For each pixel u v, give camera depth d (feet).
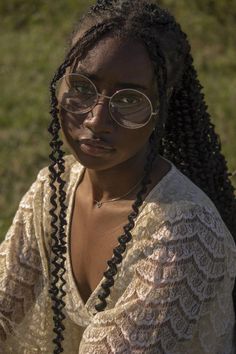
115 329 6.49
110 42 6.27
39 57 24.27
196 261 6.45
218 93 21.68
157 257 6.45
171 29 6.52
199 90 7.47
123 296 6.56
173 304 6.41
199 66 23.26
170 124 7.55
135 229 6.59
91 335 6.61
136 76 6.27
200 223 6.48
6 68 23.88
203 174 7.73
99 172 6.81
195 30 24.82
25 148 19.80
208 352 6.90
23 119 21.13
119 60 6.25
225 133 19.57
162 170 6.79
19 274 7.46
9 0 27.17
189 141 7.57
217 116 20.40
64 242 7.03
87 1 26.76
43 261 7.34
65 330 7.23
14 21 26.55
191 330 6.56
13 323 7.55
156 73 6.36
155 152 6.41
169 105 7.43
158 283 6.41
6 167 18.99
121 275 6.61
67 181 7.32
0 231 16.49
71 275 7.09
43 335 7.49
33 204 7.40
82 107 6.45
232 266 6.87
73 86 6.46
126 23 6.30
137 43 6.27
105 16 6.38
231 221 8.09
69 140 6.64
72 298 7.08
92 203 7.02
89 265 7.01
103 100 6.35
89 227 7.02
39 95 22.21
